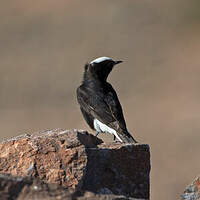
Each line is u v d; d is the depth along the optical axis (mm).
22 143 8617
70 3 46844
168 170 22500
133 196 8891
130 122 28438
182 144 25000
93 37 42000
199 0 44969
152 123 28016
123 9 45500
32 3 47312
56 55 39531
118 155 8875
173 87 32750
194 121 27641
